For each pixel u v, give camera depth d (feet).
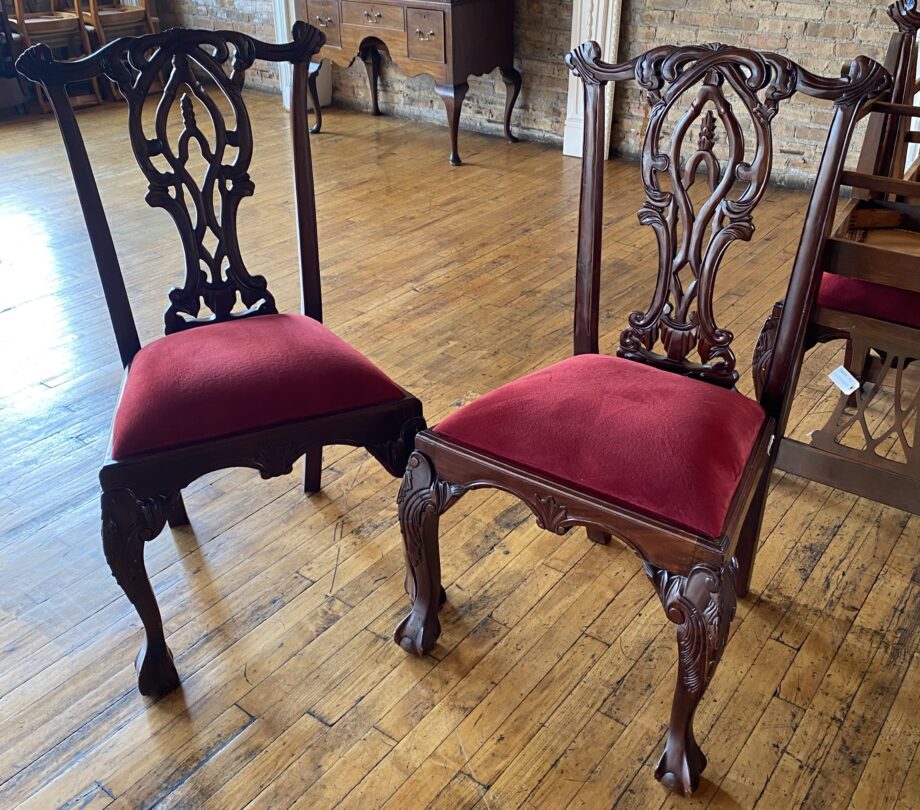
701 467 4.06
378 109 16.40
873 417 7.27
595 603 5.51
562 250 10.61
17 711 4.80
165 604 5.53
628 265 10.19
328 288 9.71
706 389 4.61
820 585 5.63
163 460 4.46
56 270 10.18
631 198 12.23
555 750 4.56
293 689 4.93
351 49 14.12
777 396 4.77
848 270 4.83
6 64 15.80
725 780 4.40
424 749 4.58
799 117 12.17
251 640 5.26
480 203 12.13
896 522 6.18
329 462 6.90
